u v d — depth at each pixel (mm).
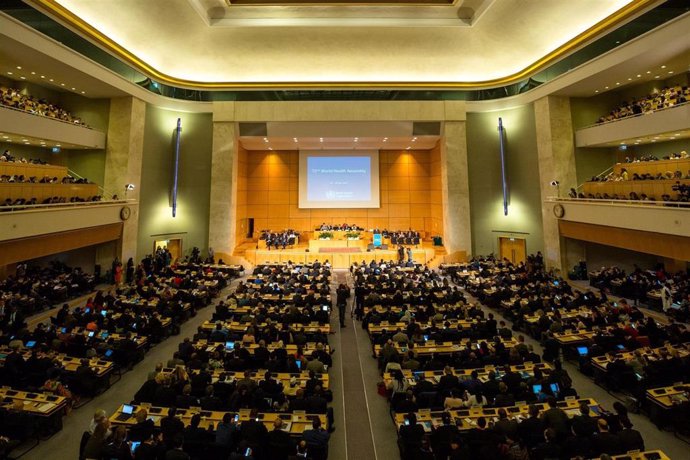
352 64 20609
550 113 19047
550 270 18844
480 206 22234
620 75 16516
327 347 9297
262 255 22266
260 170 26984
